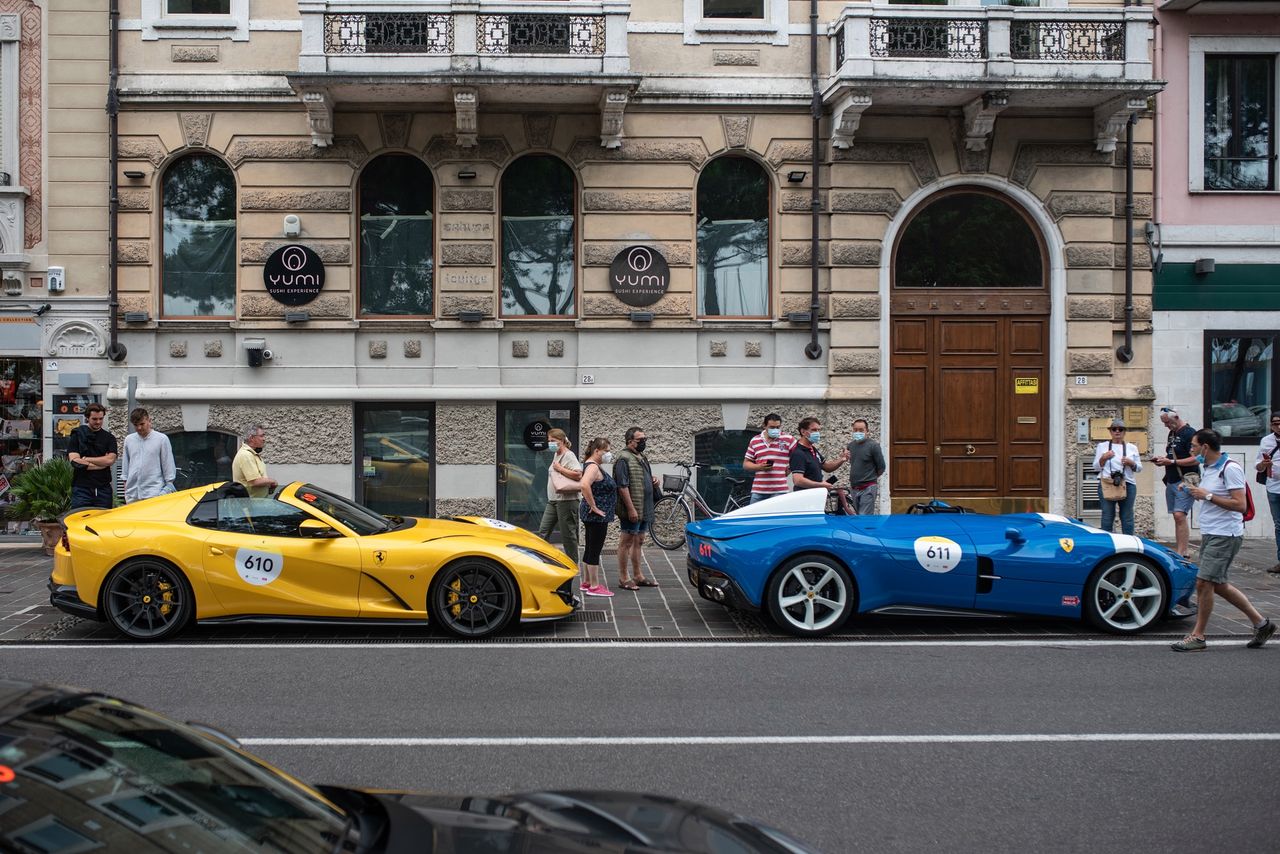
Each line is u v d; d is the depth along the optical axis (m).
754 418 14.73
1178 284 15.28
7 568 12.55
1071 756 5.82
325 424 14.40
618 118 14.30
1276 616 10.06
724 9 14.90
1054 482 14.96
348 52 13.55
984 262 15.10
